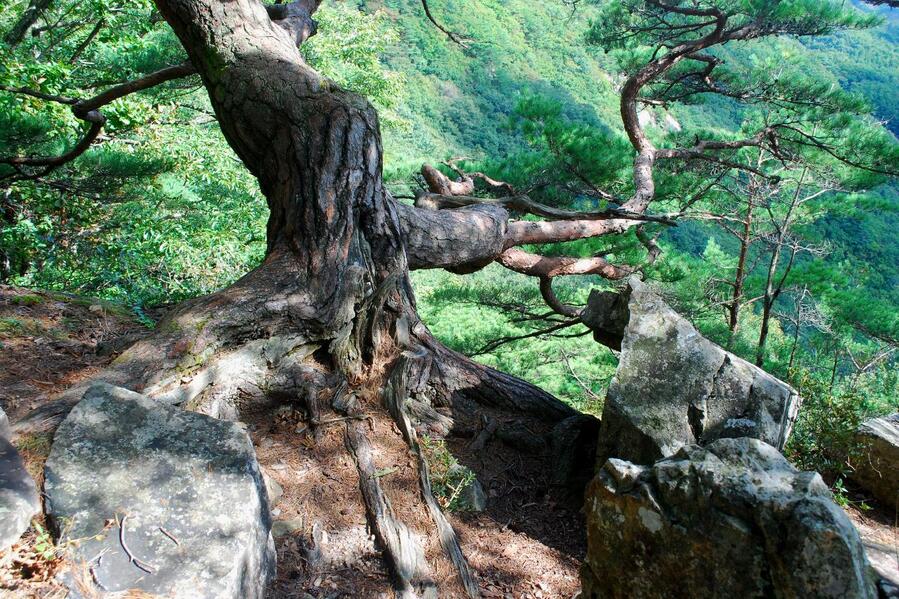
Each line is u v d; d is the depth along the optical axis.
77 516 2.35
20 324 4.16
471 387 4.39
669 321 3.87
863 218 15.40
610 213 8.40
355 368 4.11
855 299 12.98
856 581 1.84
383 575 2.93
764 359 12.68
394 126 24.09
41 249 9.95
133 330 4.43
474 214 6.67
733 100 14.71
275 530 3.03
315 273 4.14
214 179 14.77
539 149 11.79
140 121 11.82
